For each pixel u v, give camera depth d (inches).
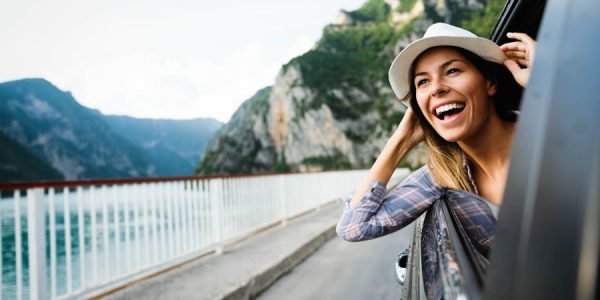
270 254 277.7
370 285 217.3
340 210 556.4
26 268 339.0
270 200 413.1
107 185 201.9
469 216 61.2
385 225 76.4
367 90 5004.9
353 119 4854.8
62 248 425.7
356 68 5162.4
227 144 5551.2
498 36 94.3
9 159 7386.8
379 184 78.5
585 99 19.0
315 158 4911.4
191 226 270.4
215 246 293.1
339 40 5487.2
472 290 27.8
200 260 275.1
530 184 20.3
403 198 76.6
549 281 18.2
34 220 164.2
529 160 21.0
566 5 22.1
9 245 446.9
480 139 66.7
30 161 7691.9
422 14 4945.9
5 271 329.4
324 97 4965.6
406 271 90.0
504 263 21.4
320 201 602.9
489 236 59.6
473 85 62.6
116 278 205.0
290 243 315.9
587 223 17.4
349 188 784.3
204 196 287.3
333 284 225.1
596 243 17.2
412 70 67.3
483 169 69.2
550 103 20.5
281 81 5344.5
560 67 20.7
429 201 75.4
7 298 243.1
